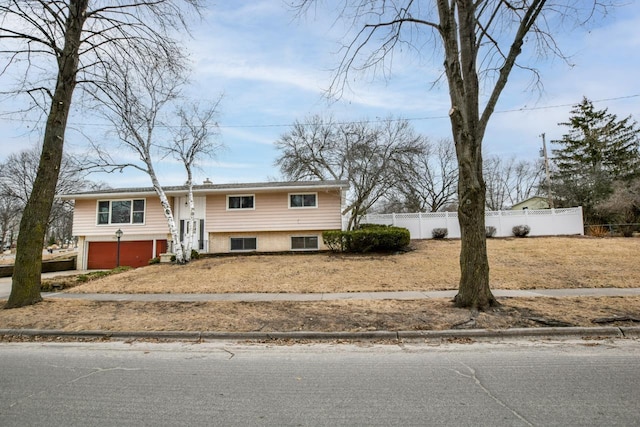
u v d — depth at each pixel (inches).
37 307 329.1
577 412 126.4
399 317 271.4
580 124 1386.6
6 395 150.0
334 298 362.3
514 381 157.8
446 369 176.2
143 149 642.8
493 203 1849.2
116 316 296.4
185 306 330.6
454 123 295.4
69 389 156.6
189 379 168.6
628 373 165.5
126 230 798.5
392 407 133.6
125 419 126.7
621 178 1171.9
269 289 430.0
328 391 150.7
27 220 349.7
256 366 187.5
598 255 565.9
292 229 754.2
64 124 372.2
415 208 1467.8
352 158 815.1
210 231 770.2
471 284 290.8
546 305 294.7
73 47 367.9
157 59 414.0
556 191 1150.3
